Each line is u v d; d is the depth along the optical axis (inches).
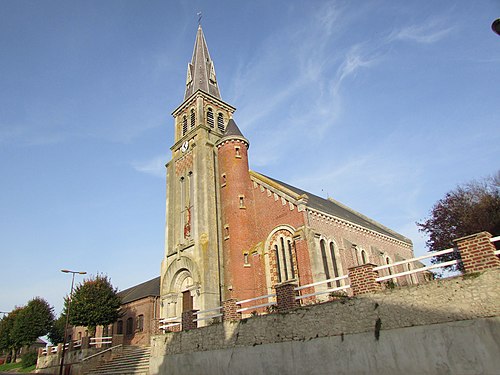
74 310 1387.8
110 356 1139.9
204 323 998.4
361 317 518.0
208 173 1235.2
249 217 1151.0
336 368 524.4
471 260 451.8
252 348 636.1
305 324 576.7
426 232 1245.1
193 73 1665.8
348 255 1133.1
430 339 451.8
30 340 1889.8
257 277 1056.2
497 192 1168.2
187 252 1175.0
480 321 422.0
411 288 483.5
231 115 1520.7
